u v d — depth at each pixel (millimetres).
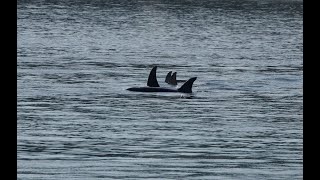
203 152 71688
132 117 86812
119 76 116562
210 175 64188
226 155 70750
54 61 134000
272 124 84438
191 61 139875
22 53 145750
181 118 86750
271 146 74312
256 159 69438
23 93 100125
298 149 73188
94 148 72500
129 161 68062
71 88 104562
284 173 65062
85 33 198125
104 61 136375
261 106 94625
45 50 153000
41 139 75750
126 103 94688
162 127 82000
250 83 111688
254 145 74750
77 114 88000
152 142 75125
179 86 107750
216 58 146125
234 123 84688
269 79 115875
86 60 137125
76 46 164125
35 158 68562
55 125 82062
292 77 118562
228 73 123062
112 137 77000
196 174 64438
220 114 89500
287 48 170875
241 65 134750
